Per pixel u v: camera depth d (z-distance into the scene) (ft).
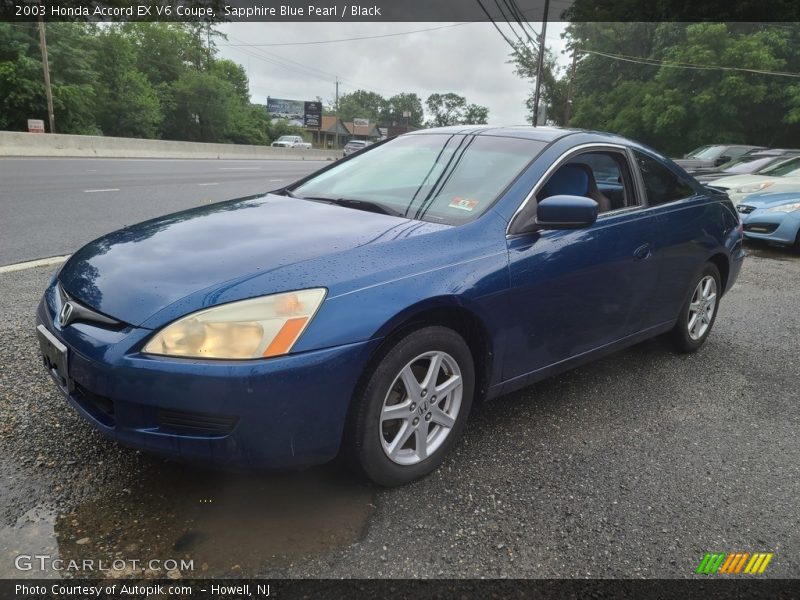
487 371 8.98
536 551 7.13
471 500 8.02
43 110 99.40
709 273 13.83
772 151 40.45
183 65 182.09
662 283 12.05
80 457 8.34
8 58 98.84
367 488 8.09
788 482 9.00
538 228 9.31
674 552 7.30
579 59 120.78
